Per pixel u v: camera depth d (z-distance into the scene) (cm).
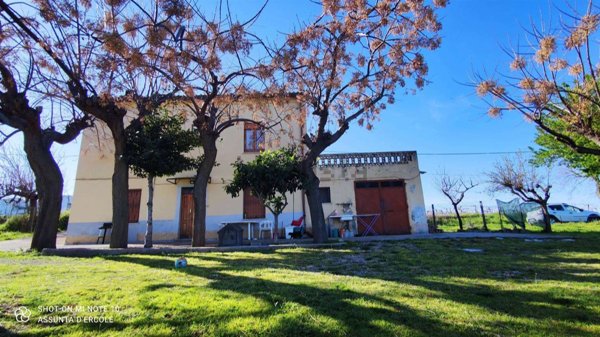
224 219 1438
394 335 260
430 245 907
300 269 574
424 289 402
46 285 407
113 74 804
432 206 1658
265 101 1008
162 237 1416
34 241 855
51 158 910
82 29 634
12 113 830
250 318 292
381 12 934
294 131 1513
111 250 813
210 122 1062
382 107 1141
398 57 1009
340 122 1097
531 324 283
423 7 916
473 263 605
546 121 1417
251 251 859
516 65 798
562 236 1081
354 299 354
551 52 732
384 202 1485
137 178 1466
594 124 820
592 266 566
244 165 1086
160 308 318
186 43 614
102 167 1475
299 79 994
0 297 343
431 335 260
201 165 1041
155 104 1009
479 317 299
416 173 1516
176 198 1456
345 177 1504
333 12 909
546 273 512
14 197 2636
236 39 597
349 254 769
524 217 1602
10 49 650
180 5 537
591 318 299
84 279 453
